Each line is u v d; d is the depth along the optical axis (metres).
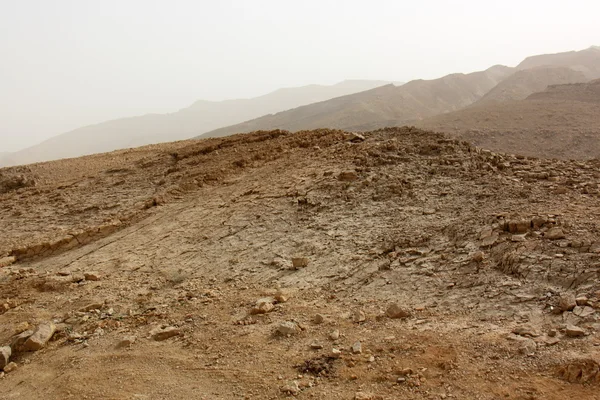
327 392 4.29
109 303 7.10
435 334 4.91
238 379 4.69
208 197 11.10
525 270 5.62
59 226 11.34
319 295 6.29
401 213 8.11
